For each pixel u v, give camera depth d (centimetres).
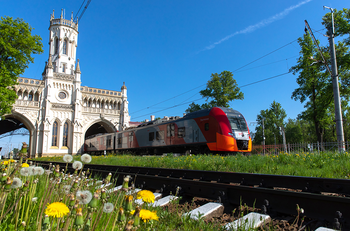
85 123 4800
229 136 1655
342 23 2530
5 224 242
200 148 1883
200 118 1853
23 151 307
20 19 2577
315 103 2858
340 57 2609
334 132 4481
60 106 4538
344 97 2758
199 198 555
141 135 2750
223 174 721
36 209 293
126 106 5259
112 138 3628
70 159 287
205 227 327
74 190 261
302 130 6975
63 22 5144
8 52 2495
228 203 469
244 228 306
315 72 2805
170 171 898
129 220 156
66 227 185
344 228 323
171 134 2188
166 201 486
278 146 2180
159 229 312
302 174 714
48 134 4353
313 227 349
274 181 605
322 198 359
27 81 4353
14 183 229
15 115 4188
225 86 4059
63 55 4997
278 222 366
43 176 442
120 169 1144
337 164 787
